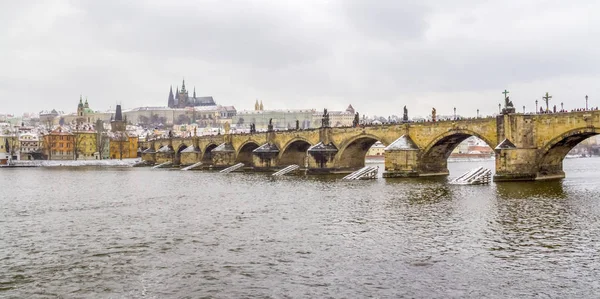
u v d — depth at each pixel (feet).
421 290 112.78
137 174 554.87
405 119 421.18
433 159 415.03
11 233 184.55
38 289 118.21
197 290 115.55
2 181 449.06
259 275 125.59
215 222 200.44
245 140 631.15
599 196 250.98
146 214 226.38
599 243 149.38
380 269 128.47
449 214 204.64
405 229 176.04
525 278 119.24
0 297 113.09
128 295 113.09
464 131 365.81
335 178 428.56
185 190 340.39
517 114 327.06
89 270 132.77
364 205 238.48
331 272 127.03
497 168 334.85
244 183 393.29
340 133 479.82
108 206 257.75
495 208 216.74
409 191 293.02
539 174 341.41
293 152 575.38
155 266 135.33
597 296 107.45
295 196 286.66
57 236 177.88
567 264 129.08
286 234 172.96
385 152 402.72
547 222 182.50
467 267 128.57
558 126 316.60
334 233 172.65
